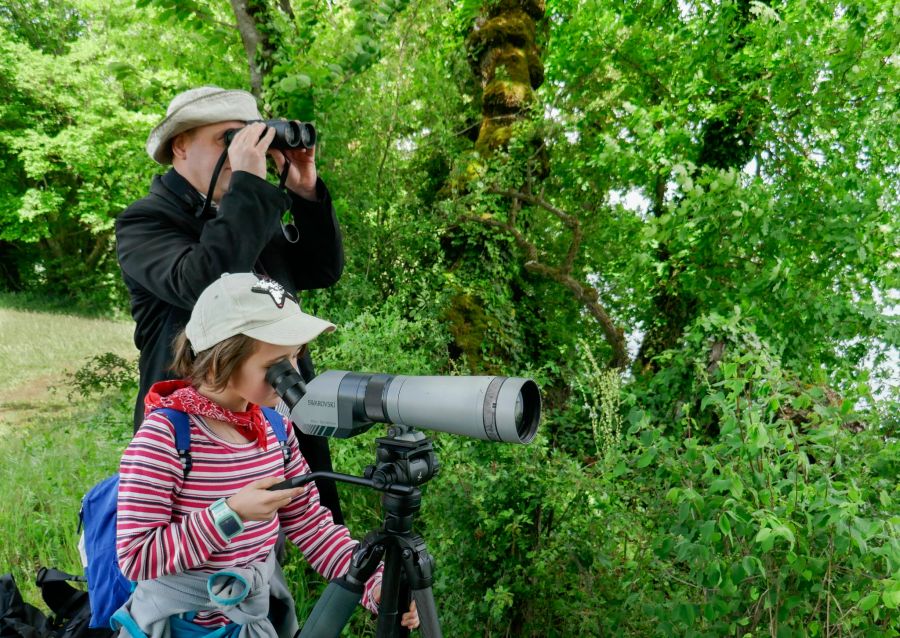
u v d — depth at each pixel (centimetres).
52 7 1733
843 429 218
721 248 404
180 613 137
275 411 160
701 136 632
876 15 430
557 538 251
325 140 452
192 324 137
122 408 520
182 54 655
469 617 242
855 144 462
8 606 171
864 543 179
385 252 534
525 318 677
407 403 125
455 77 732
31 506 419
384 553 135
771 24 503
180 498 136
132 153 703
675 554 227
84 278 1816
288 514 163
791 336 362
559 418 362
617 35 748
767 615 205
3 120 1587
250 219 171
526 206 702
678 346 561
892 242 397
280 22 417
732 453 213
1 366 1046
